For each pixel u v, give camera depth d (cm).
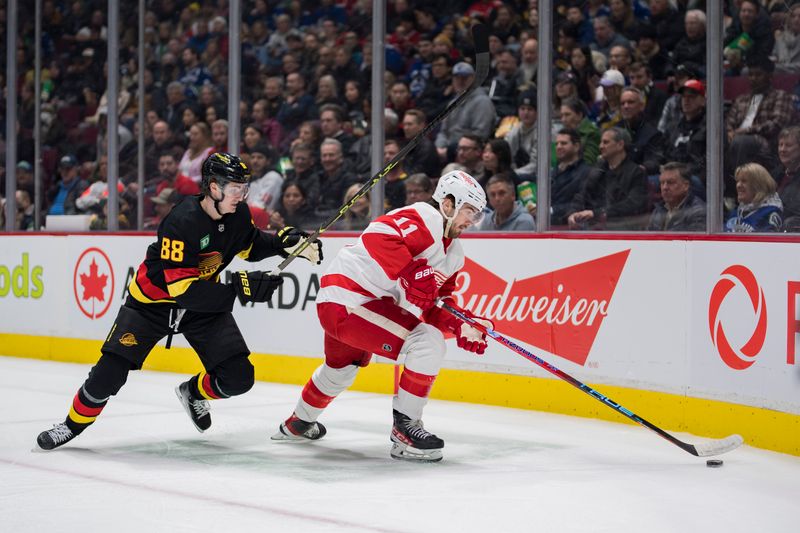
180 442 597
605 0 853
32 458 547
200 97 1053
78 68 1141
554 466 532
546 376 719
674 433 634
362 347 537
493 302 755
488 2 930
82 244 1026
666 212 798
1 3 1185
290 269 873
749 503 452
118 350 550
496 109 910
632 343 666
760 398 583
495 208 880
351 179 959
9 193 1145
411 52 965
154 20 1082
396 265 514
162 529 400
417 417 544
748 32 765
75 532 396
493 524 410
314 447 582
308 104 997
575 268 701
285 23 1016
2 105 1192
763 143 739
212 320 561
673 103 814
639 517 424
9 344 1103
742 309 595
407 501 448
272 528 402
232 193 519
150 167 1079
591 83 852
